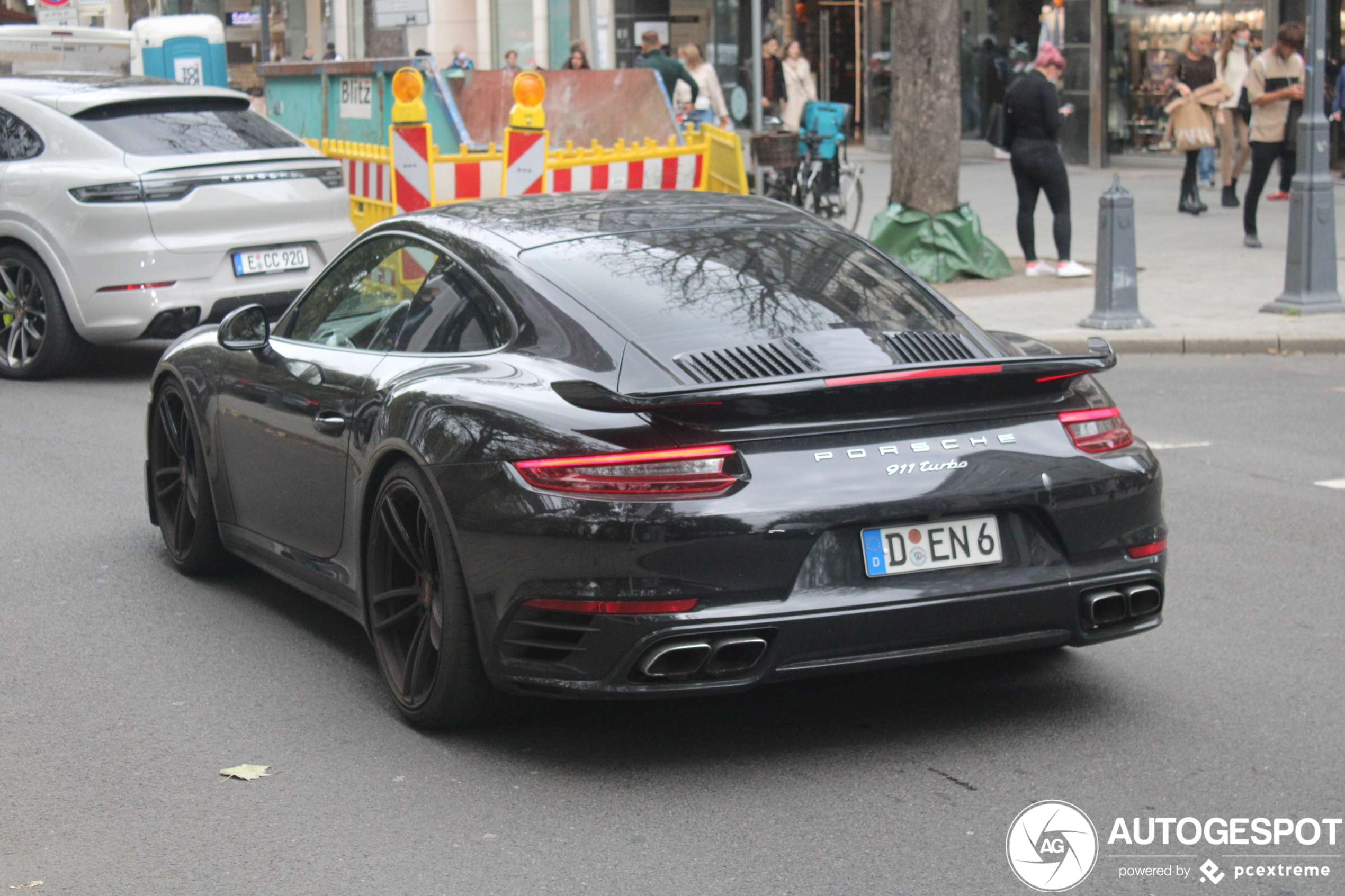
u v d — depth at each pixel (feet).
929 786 13.28
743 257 15.66
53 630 18.24
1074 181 77.46
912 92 47.52
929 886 11.37
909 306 15.38
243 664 16.94
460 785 13.46
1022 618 13.51
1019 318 40.93
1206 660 16.61
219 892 11.45
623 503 12.64
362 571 15.48
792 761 13.91
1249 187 51.39
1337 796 12.96
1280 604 18.66
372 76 47.93
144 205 33.47
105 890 11.51
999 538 13.48
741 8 101.45
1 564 21.18
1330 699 15.33
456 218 16.69
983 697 15.56
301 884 11.57
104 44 64.08
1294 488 24.68
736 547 12.62
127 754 14.30
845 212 60.29
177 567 20.66
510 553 13.12
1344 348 37.55
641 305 14.48
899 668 16.52
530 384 13.76
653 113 50.52
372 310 16.79
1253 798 12.96
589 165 46.47
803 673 12.98
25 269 35.37
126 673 16.66
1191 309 41.60
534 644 13.16
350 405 15.80
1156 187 73.05
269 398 17.61
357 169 48.65
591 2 92.48
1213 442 28.32
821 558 12.90
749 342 14.06
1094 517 13.78
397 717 15.24
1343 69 64.80
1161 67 81.56
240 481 18.61
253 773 13.73
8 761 14.20
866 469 13.03
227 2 101.76
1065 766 13.69
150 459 21.30
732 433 12.91
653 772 13.70
